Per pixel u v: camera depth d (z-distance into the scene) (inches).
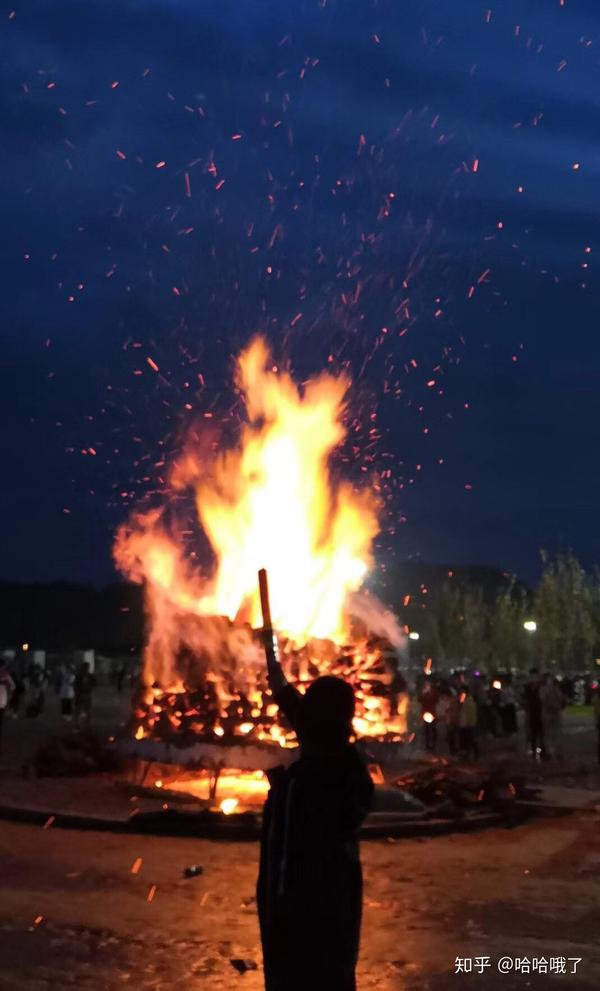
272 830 178.1
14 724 1293.1
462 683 970.7
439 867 454.0
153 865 443.5
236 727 603.2
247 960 310.5
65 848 477.1
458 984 296.0
